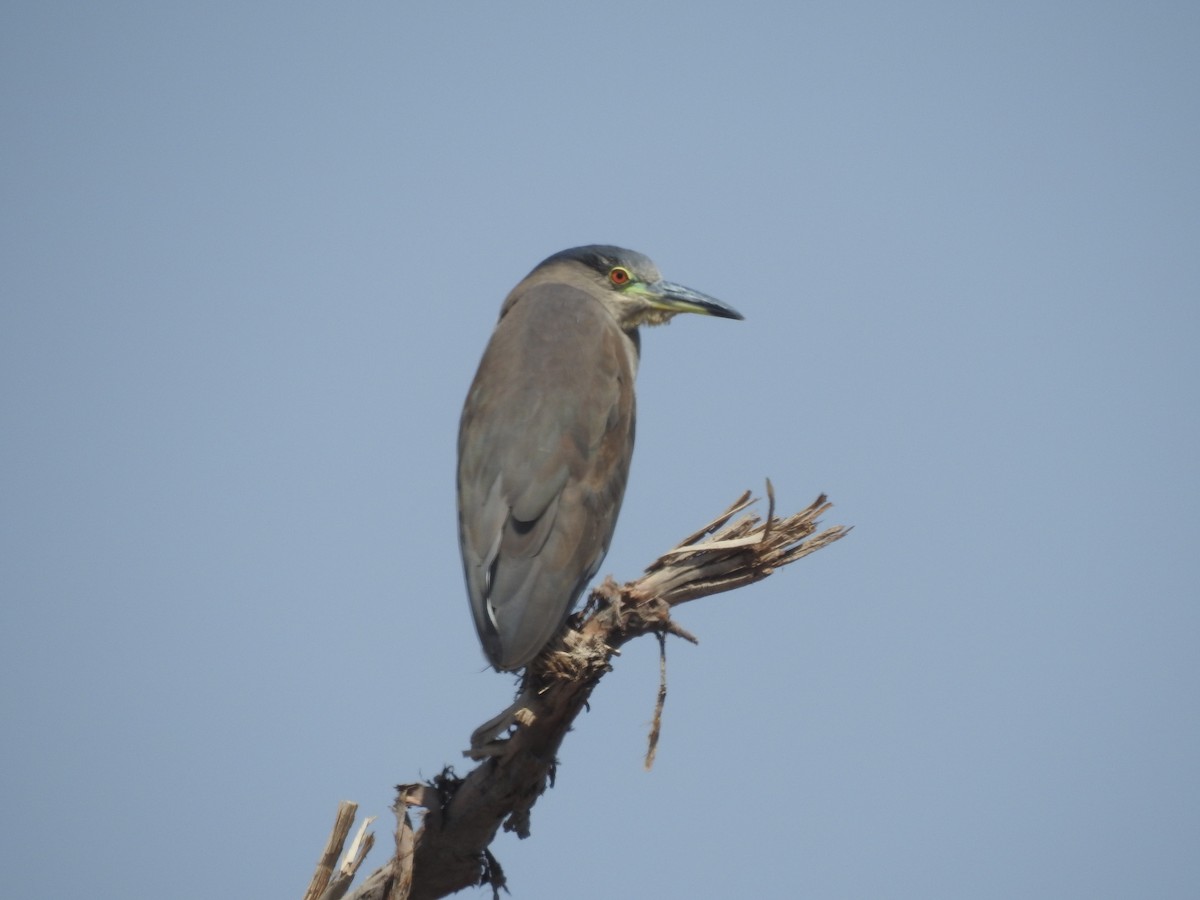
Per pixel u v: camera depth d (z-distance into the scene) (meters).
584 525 11.58
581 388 12.17
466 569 11.38
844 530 9.68
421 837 9.56
